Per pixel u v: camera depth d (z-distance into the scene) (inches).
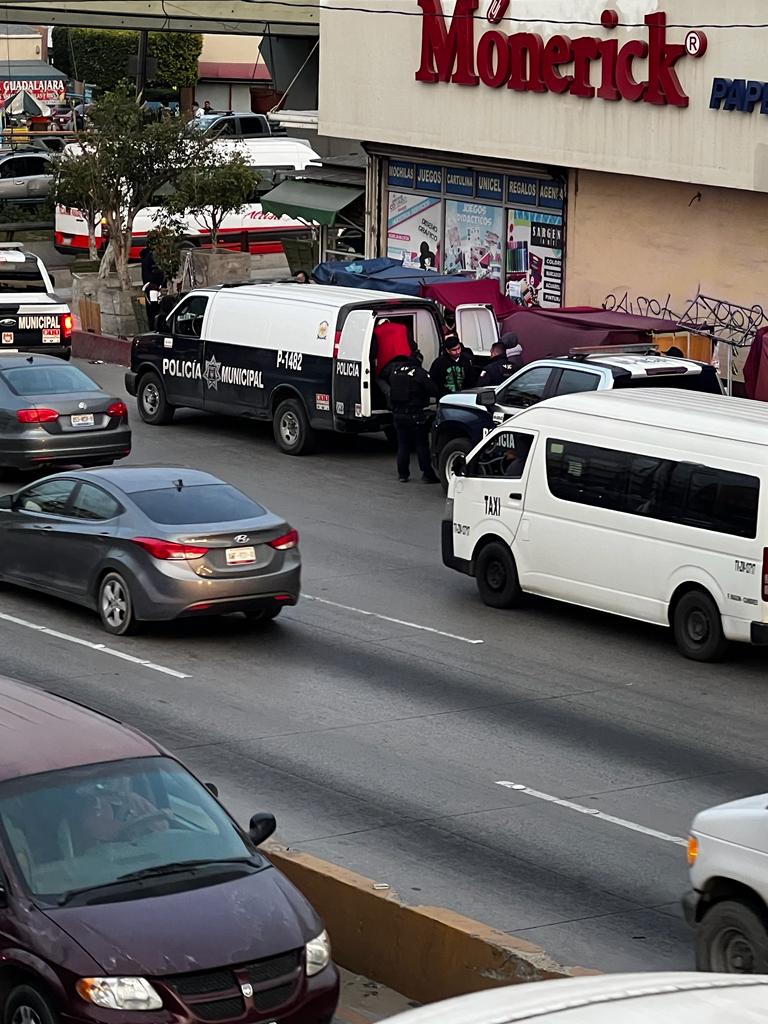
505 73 1153.4
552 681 619.2
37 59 2714.1
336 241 1433.3
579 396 701.3
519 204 1206.3
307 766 518.0
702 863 348.8
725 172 1016.2
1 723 358.6
